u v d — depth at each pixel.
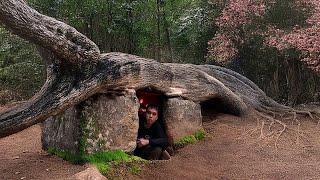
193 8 12.57
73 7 9.98
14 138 7.70
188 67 7.57
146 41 11.33
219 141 7.41
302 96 11.07
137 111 6.10
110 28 10.27
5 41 11.69
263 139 7.52
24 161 5.91
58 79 5.75
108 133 5.84
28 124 5.37
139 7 10.80
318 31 9.69
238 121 8.40
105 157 5.72
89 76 5.62
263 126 8.12
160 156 6.41
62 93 5.50
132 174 5.61
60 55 5.46
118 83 5.86
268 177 5.92
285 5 10.76
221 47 11.04
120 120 5.93
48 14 9.98
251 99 9.20
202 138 7.47
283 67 11.21
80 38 5.61
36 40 5.17
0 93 11.33
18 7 4.86
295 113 9.04
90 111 5.79
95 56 5.70
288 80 11.04
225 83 9.09
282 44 9.98
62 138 6.16
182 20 12.35
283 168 6.25
